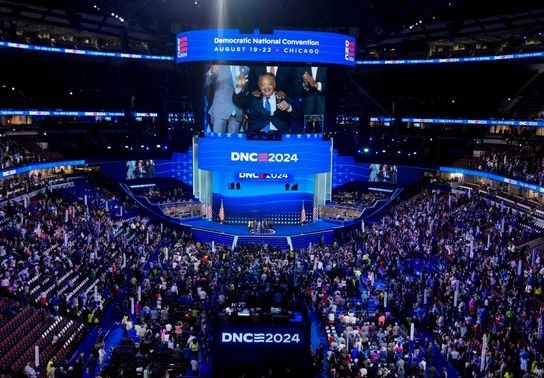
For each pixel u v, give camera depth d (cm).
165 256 4744
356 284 4366
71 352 3312
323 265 4762
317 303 4069
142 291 4059
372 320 3719
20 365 2952
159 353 3241
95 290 3834
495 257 4141
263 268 4512
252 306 3036
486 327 3312
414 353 3291
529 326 3167
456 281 3556
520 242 4488
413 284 4109
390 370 2975
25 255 4012
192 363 3108
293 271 4712
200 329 3572
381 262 4753
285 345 2777
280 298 3616
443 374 3044
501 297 3531
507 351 2988
